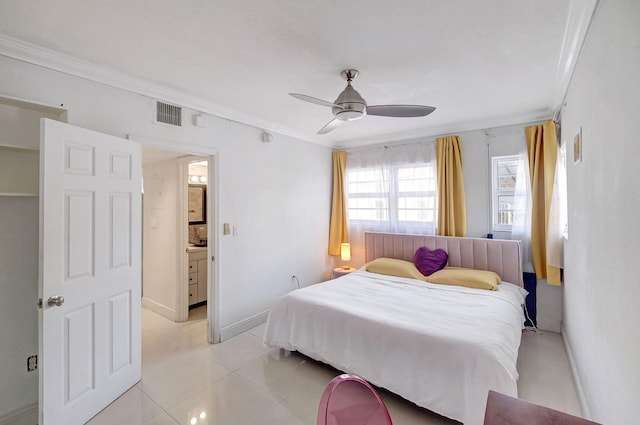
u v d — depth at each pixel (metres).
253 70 2.34
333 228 4.86
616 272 1.29
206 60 2.18
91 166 2.03
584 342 2.04
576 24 1.70
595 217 1.63
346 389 0.92
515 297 2.99
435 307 2.59
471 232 3.86
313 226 4.58
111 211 2.18
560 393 2.28
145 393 2.29
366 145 4.67
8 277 1.94
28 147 1.86
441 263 3.69
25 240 2.00
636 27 1.01
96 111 2.29
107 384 2.14
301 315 2.71
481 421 1.75
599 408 1.64
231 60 2.18
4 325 1.92
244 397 2.26
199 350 3.01
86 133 2.00
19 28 1.76
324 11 1.64
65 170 1.86
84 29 1.79
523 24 1.75
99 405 2.07
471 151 3.84
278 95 2.85
